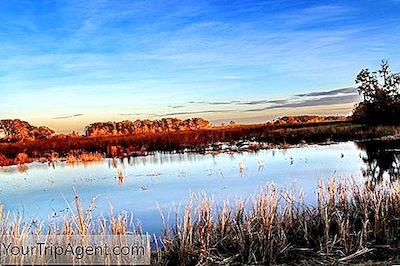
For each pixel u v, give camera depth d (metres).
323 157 26.00
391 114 51.44
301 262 7.48
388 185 10.69
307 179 17.59
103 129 49.72
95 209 13.52
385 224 8.30
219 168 22.69
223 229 8.26
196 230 8.14
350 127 45.16
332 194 9.38
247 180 18.17
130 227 10.34
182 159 29.00
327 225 8.09
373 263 7.26
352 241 8.06
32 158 36.25
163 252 7.86
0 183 21.45
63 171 25.52
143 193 16.20
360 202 9.38
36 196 16.91
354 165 21.89
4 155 37.50
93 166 27.80
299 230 8.48
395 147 30.08
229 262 7.54
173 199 14.64
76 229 7.80
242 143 38.44
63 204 14.97
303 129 45.09
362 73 52.47
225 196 14.31
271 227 7.97
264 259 7.57
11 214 12.95
